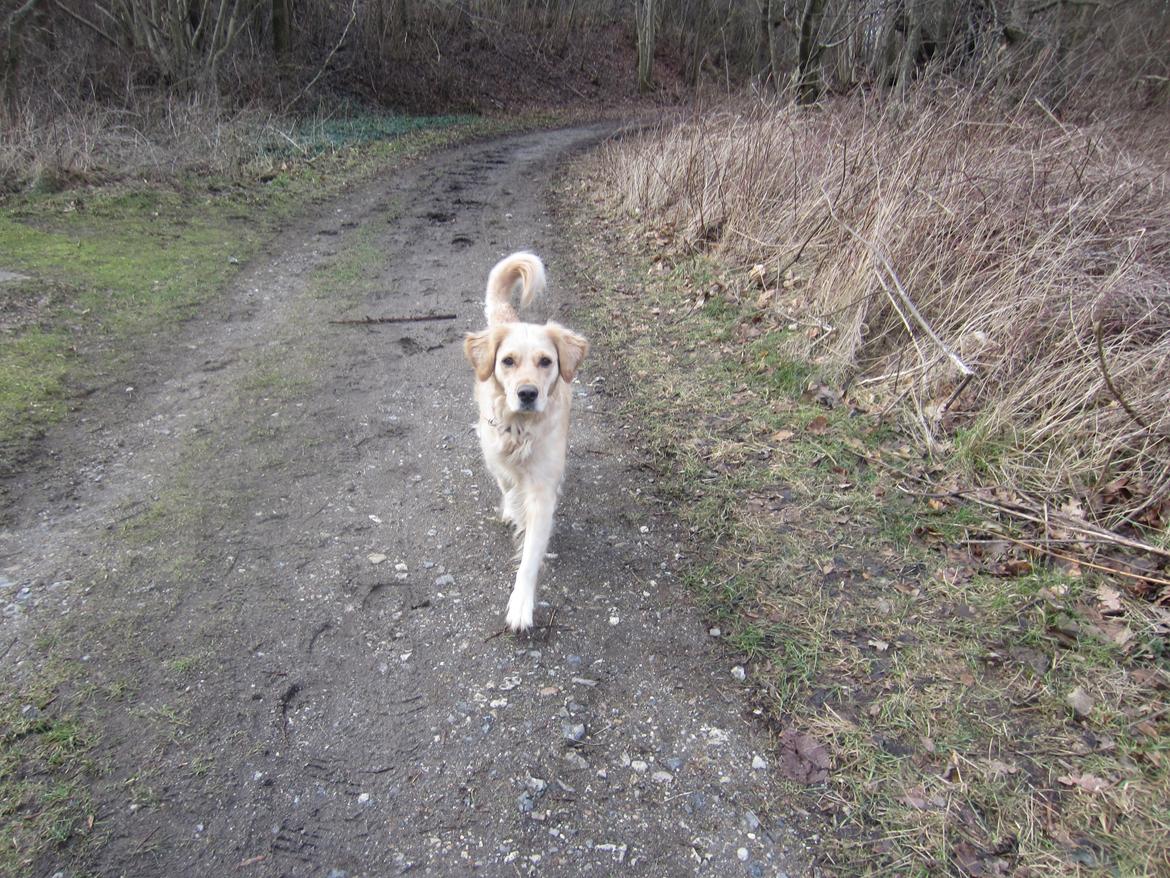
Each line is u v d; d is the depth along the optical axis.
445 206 10.48
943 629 2.99
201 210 9.20
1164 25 12.13
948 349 4.31
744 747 2.54
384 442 4.41
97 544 3.36
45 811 2.21
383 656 2.88
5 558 3.22
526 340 3.27
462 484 4.05
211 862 2.12
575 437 4.56
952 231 5.08
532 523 3.17
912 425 4.35
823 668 2.83
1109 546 3.30
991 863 2.14
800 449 4.29
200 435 4.35
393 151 14.48
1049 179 5.27
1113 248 4.65
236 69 14.91
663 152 9.62
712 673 2.84
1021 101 6.62
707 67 33.16
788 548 3.49
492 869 2.15
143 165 10.23
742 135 8.25
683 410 4.83
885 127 6.79
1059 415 3.94
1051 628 2.94
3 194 8.77
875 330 5.12
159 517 3.58
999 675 2.77
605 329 6.23
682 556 3.49
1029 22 11.28
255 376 5.13
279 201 9.99
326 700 2.67
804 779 2.42
